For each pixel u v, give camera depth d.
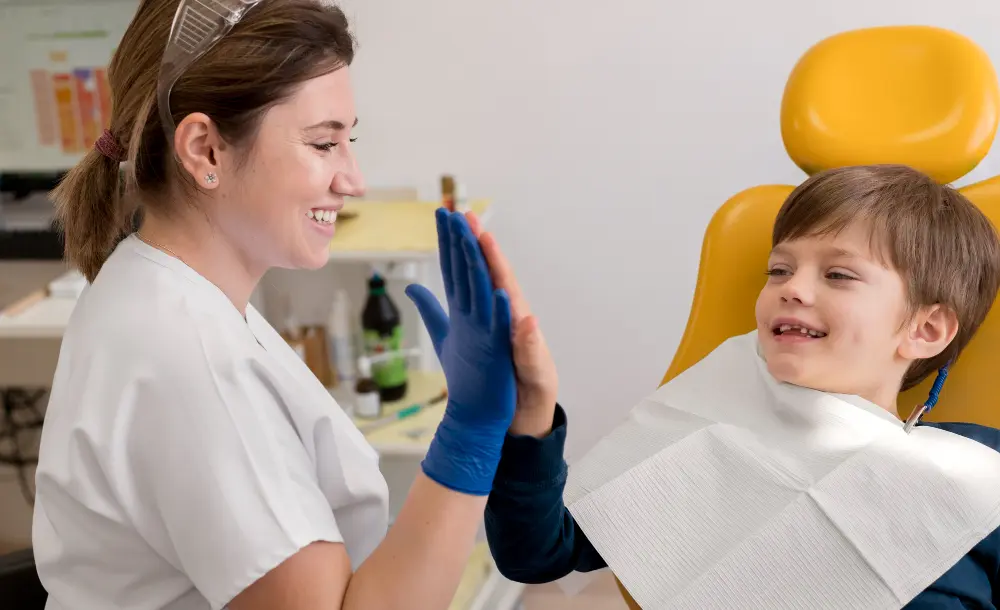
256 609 0.66
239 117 0.67
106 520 0.68
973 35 1.68
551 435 0.77
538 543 0.84
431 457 0.68
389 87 1.89
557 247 1.95
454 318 0.66
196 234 0.73
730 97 1.78
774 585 0.87
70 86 1.82
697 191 1.85
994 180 1.14
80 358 0.69
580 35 1.79
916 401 1.11
